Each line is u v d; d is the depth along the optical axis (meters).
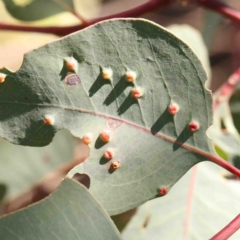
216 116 0.37
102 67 0.29
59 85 0.28
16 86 0.28
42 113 0.29
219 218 0.33
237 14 0.37
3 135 0.29
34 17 0.36
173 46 0.29
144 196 0.29
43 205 0.27
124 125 0.29
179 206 0.34
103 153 0.29
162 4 0.37
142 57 0.29
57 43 0.28
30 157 0.40
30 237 0.27
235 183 0.34
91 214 0.27
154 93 0.29
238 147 0.36
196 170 0.34
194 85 0.29
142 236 0.33
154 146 0.29
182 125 0.29
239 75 0.38
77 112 0.29
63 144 0.41
